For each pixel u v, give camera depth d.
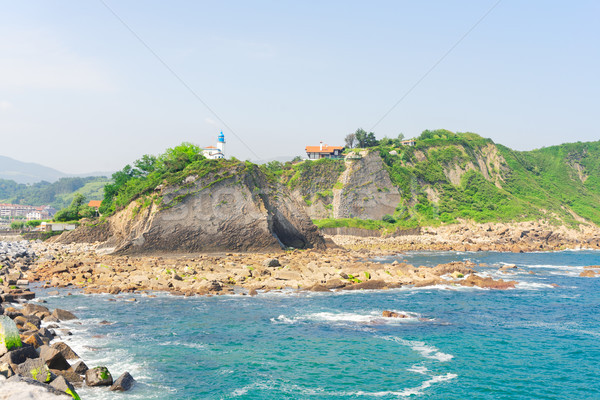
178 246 85.50
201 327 38.84
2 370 21.36
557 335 38.34
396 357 32.38
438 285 61.25
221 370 29.22
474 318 43.56
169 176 89.94
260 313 44.19
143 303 47.44
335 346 34.62
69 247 93.06
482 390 26.98
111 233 98.50
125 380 25.66
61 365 26.00
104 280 57.38
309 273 63.03
